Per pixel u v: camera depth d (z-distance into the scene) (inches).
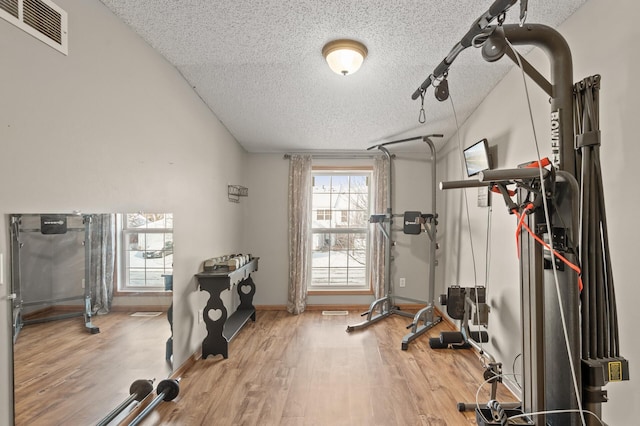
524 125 88.6
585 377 45.0
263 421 76.7
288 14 72.0
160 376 88.5
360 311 169.0
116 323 72.6
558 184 46.5
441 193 165.8
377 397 87.2
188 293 104.9
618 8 57.1
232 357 111.8
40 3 53.0
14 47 48.8
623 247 55.9
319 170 176.2
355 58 84.6
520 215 49.3
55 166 56.4
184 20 74.2
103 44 67.8
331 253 177.5
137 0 67.1
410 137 152.2
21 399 51.1
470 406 81.2
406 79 103.8
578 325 44.5
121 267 73.5
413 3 67.7
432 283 141.9
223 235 138.1
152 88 85.9
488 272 108.9
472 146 114.7
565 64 47.9
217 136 131.1
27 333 52.0
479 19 54.8
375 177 170.4
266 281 171.9
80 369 62.6
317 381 95.4
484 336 99.1
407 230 146.3
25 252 51.6
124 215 74.8
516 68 93.0
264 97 115.6
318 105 121.8
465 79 102.3
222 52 88.7
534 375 47.8
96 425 65.7
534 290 47.7
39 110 53.1
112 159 70.8
